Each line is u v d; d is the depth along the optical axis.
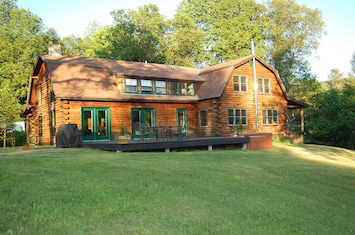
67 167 8.47
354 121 30.11
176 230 4.68
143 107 21.73
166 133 18.22
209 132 23.75
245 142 18.52
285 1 44.12
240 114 24.86
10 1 39.38
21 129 32.38
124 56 36.53
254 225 5.25
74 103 18.91
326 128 32.50
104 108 20.05
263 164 11.38
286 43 44.19
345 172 10.89
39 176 7.13
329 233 5.39
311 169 10.91
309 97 41.59
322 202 7.15
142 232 4.50
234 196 6.69
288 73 43.84
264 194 7.11
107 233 4.36
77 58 23.44
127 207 5.42
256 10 41.97
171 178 7.68
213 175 8.47
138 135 21.20
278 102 27.84
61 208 5.13
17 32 37.09
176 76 24.14
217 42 40.50
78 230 4.36
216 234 4.71
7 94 26.42
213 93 23.50
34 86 24.64
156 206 5.59
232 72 24.25
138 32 39.72
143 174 7.88
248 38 38.53
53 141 20.48
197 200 6.12
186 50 40.66
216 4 40.59
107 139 19.98
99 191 6.16
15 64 35.22
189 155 12.84
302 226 5.50
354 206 7.17
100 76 21.52
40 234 4.12
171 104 23.27
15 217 4.60
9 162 9.04
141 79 22.06
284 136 27.03
